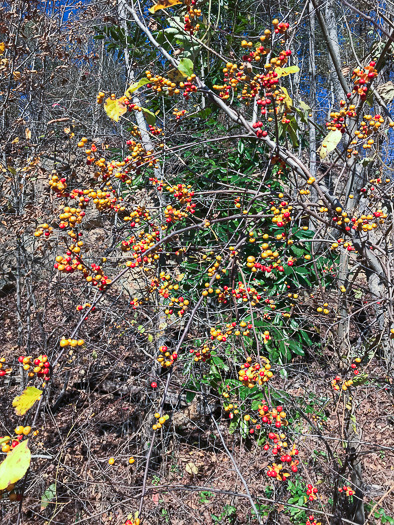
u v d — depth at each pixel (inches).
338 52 161.3
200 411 145.4
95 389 151.4
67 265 68.2
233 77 80.2
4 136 148.2
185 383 122.3
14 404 49.6
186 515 106.4
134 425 146.6
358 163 97.7
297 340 140.3
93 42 245.6
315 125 88.4
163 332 132.6
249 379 73.7
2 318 164.1
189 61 74.8
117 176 82.7
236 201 105.0
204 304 126.3
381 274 82.9
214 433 137.8
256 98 77.9
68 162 139.1
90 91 234.8
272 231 147.5
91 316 149.2
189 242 150.3
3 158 145.5
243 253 142.4
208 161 151.6
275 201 97.3
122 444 130.3
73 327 136.4
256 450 114.3
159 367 132.3
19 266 150.3
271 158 79.7
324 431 105.6
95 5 160.2
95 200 79.4
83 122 169.6
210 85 169.0
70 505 118.5
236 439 121.5
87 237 166.2
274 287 142.2
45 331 137.9
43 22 151.1
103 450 133.2
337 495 85.7
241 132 153.5
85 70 210.5
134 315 144.6
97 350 134.3
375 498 113.2
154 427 61.2
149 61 169.6
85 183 126.3
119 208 89.8
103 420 141.3
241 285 94.0
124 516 103.7
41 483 113.5
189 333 128.2
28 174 144.2
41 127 169.0
